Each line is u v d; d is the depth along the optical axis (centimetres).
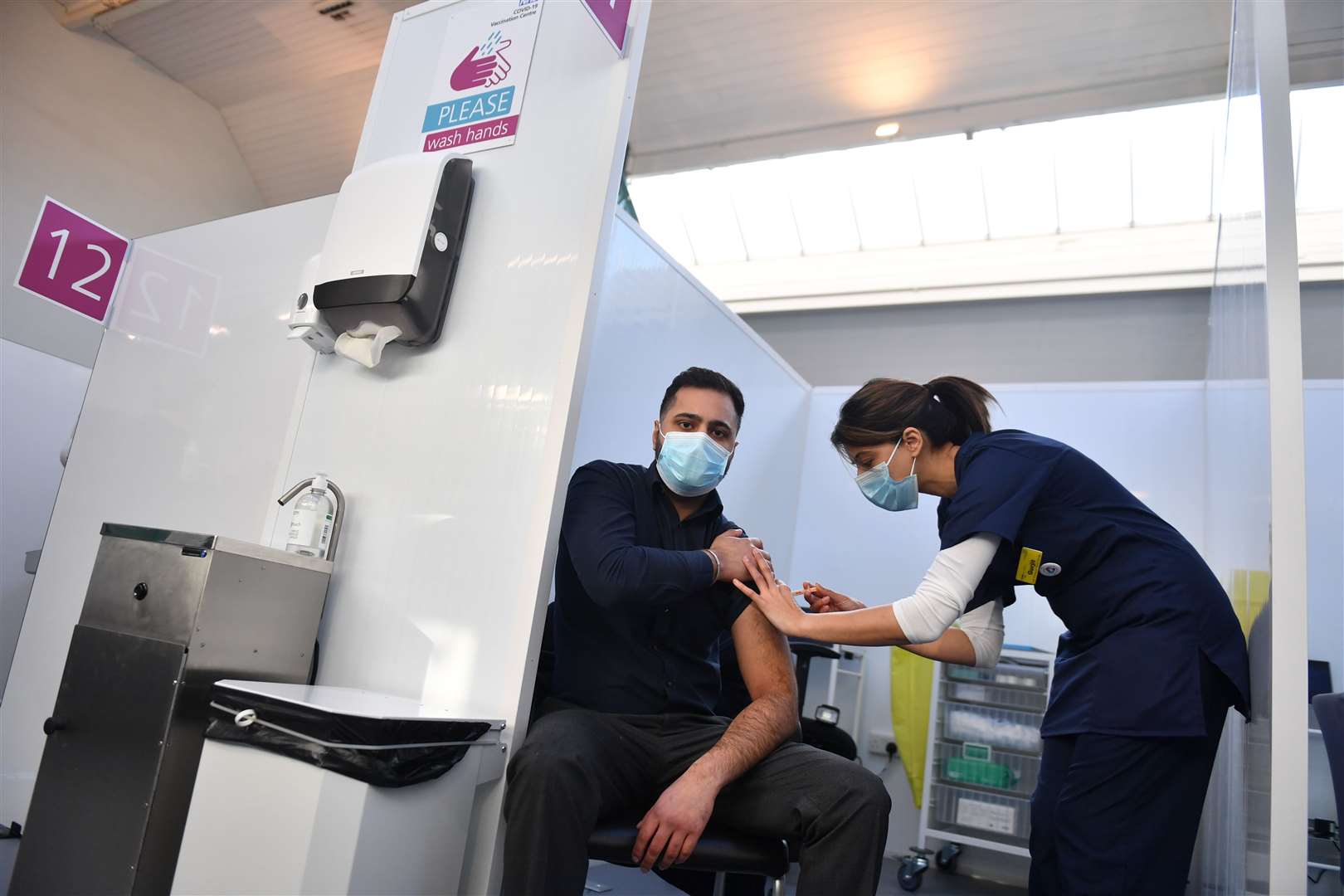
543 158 187
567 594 162
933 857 373
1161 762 144
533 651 154
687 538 171
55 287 273
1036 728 351
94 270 285
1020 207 526
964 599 153
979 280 524
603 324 261
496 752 145
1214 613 150
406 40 221
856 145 501
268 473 237
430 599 167
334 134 595
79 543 266
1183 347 472
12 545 358
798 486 434
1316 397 359
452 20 214
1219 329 298
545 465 163
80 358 484
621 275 272
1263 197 150
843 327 563
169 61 567
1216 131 463
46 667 253
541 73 196
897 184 549
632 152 548
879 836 129
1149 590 152
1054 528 159
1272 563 131
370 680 167
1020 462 161
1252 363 182
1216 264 332
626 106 183
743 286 596
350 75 549
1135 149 487
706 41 451
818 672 414
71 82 528
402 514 176
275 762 122
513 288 180
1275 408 137
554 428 164
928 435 176
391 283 175
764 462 397
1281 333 141
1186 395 390
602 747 138
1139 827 143
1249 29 208
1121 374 481
